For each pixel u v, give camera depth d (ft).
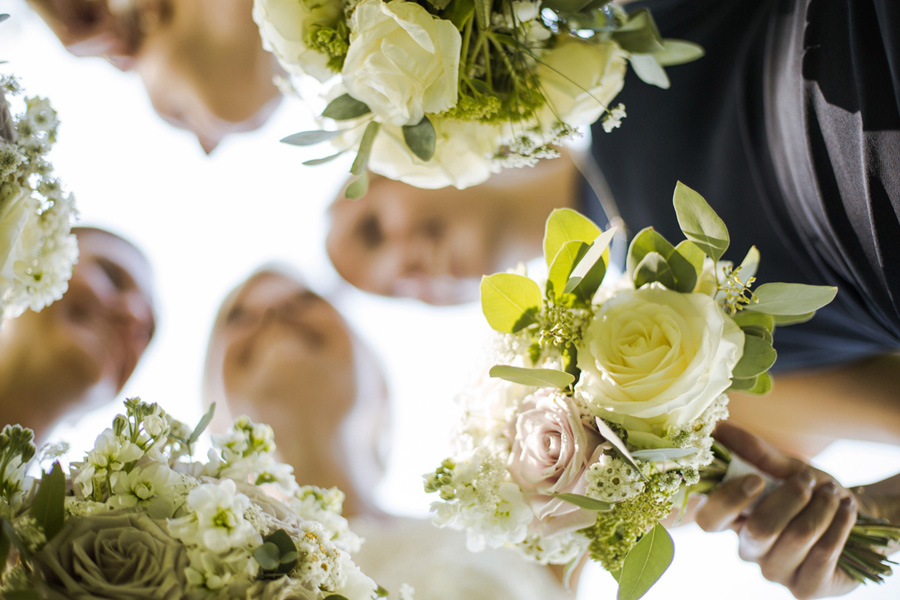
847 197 3.40
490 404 3.13
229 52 7.25
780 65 3.91
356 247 8.38
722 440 3.95
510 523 2.94
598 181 5.97
